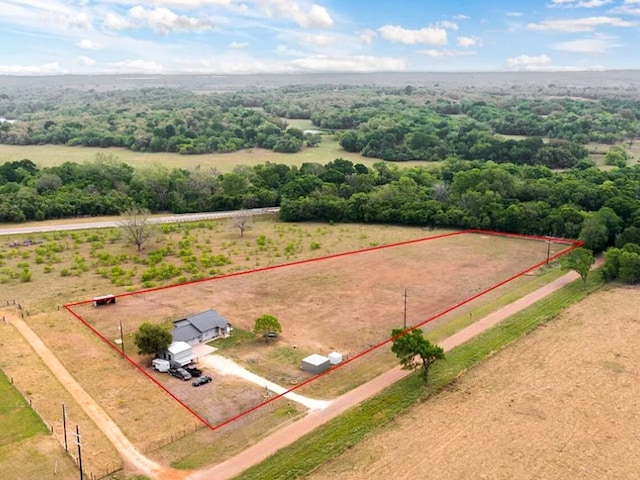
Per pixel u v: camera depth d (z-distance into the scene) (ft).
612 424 161.79
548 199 410.93
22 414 166.50
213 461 145.59
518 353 206.49
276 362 200.64
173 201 463.42
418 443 153.38
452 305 254.06
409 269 308.60
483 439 154.92
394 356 204.23
